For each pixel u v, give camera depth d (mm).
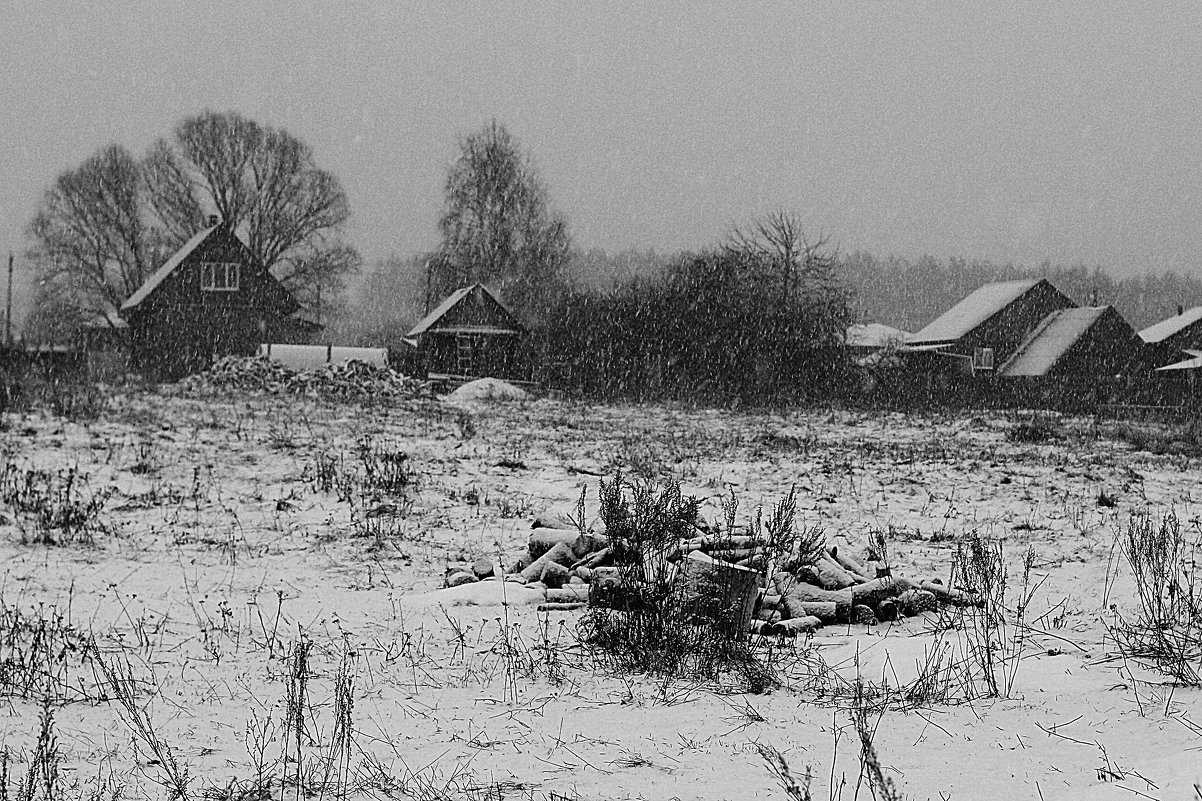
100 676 7543
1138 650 8383
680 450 25000
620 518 9195
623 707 6957
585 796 5156
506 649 8469
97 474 18234
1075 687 7379
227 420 28516
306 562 12453
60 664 7789
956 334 64000
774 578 10109
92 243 65312
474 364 58938
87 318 65312
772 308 47031
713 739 6160
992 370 64438
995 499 18359
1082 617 9914
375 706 6977
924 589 10516
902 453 25828
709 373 46000
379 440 25219
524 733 6324
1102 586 11211
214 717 6656
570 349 48062
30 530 13484
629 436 28125
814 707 6973
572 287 63500
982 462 24547
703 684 7637
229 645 8625
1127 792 4965
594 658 8250
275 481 18328
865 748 4828
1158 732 6102
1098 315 61375
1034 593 10922
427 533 14320
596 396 46031
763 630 9227
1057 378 60469
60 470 17906
